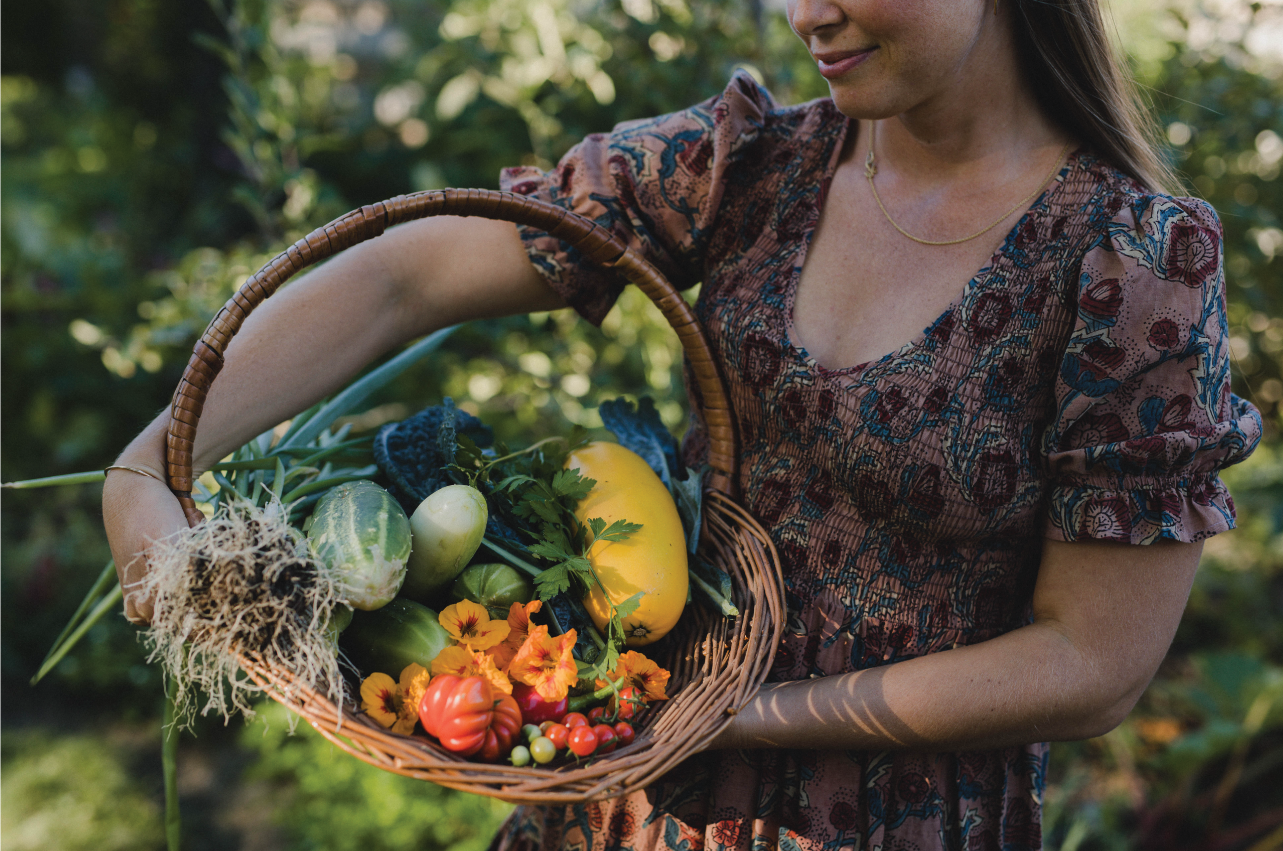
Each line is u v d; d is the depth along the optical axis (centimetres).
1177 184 113
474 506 102
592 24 237
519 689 99
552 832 125
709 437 117
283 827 287
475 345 238
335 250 96
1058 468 99
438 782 85
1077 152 104
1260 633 341
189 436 94
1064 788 263
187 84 612
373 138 464
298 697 88
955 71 95
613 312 232
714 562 116
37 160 657
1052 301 99
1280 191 241
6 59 768
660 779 113
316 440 129
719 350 114
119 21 655
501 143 266
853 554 109
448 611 99
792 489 112
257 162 221
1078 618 100
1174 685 306
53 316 447
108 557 393
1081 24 99
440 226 116
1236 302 246
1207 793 281
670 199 115
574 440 120
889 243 107
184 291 211
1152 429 96
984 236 104
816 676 110
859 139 112
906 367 102
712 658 107
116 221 518
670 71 219
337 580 91
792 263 110
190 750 321
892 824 109
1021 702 99
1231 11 230
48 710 339
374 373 133
